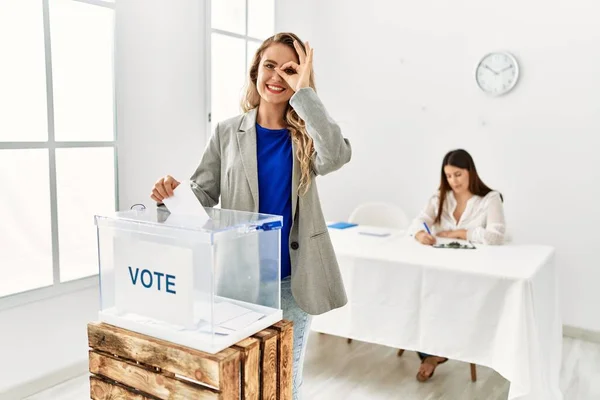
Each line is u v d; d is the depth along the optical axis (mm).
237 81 3605
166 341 1034
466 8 3467
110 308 1150
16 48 2346
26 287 2465
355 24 3902
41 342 2490
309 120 1349
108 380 1116
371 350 2996
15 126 2367
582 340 3219
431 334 2254
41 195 2482
